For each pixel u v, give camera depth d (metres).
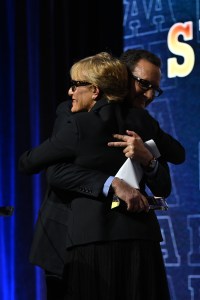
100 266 3.36
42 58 7.82
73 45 7.71
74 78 3.66
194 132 6.73
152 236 3.49
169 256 6.70
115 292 3.35
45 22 7.84
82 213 3.43
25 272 7.77
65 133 3.48
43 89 7.81
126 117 3.63
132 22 7.18
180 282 6.62
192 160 6.70
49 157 3.49
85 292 3.35
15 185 7.91
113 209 3.44
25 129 7.95
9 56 8.16
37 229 3.72
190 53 6.80
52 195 3.74
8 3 8.14
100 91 3.62
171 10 6.95
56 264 3.54
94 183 3.39
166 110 6.89
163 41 6.97
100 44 7.48
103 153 3.47
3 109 8.13
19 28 8.03
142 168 3.54
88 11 7.64
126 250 3.41
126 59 4.12
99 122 3.50
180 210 6.70
